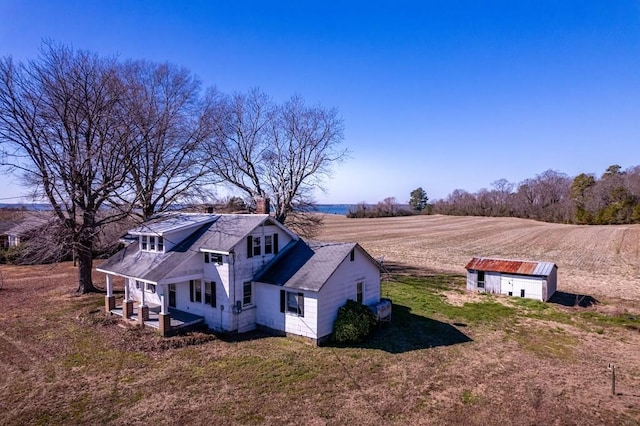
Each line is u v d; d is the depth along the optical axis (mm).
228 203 34469
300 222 34469
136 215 27156
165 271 18312
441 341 18469
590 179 99625
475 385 13906
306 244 21672
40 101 23094
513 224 87500
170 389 13125
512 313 23344
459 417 11727
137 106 25828
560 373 15070
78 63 23844
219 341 17828
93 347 16688
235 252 18703
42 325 19453
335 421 11359
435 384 13922
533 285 26750
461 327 20672
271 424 11156
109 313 21062
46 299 24422
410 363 15734
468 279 29344
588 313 23297
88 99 23719
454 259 43656
